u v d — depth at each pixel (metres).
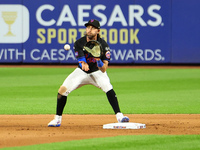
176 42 83.75
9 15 83.56
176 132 26.69
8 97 47.44
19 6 83.56
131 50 84.19
